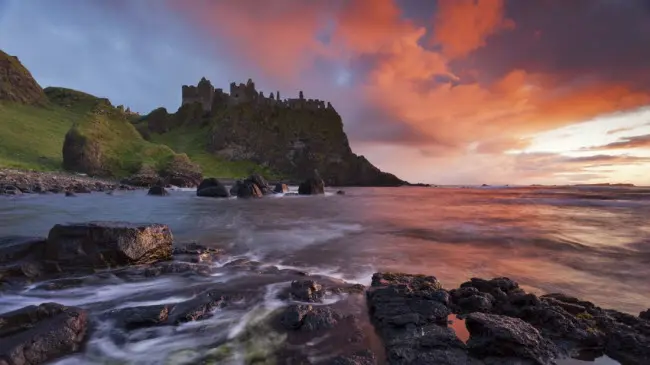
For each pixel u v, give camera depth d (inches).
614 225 914.7
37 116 4138.8
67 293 345.1
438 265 482.9
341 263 491.5
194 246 551.5
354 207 1498.5
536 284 401.4
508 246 621.3
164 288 357.1
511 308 297.3
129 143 3489.2
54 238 412.2
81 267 402.6
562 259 519.5
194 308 295.4
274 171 5733.3
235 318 287.3
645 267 470.0
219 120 6033.5
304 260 508.7
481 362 223.9
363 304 318.7
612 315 284.4
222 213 1162.6
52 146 3324.3
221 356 234.4
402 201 1990.7
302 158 5994.1
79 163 2901.1
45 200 1379.2
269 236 718.5
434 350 233.3
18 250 399.9
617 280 416.8
